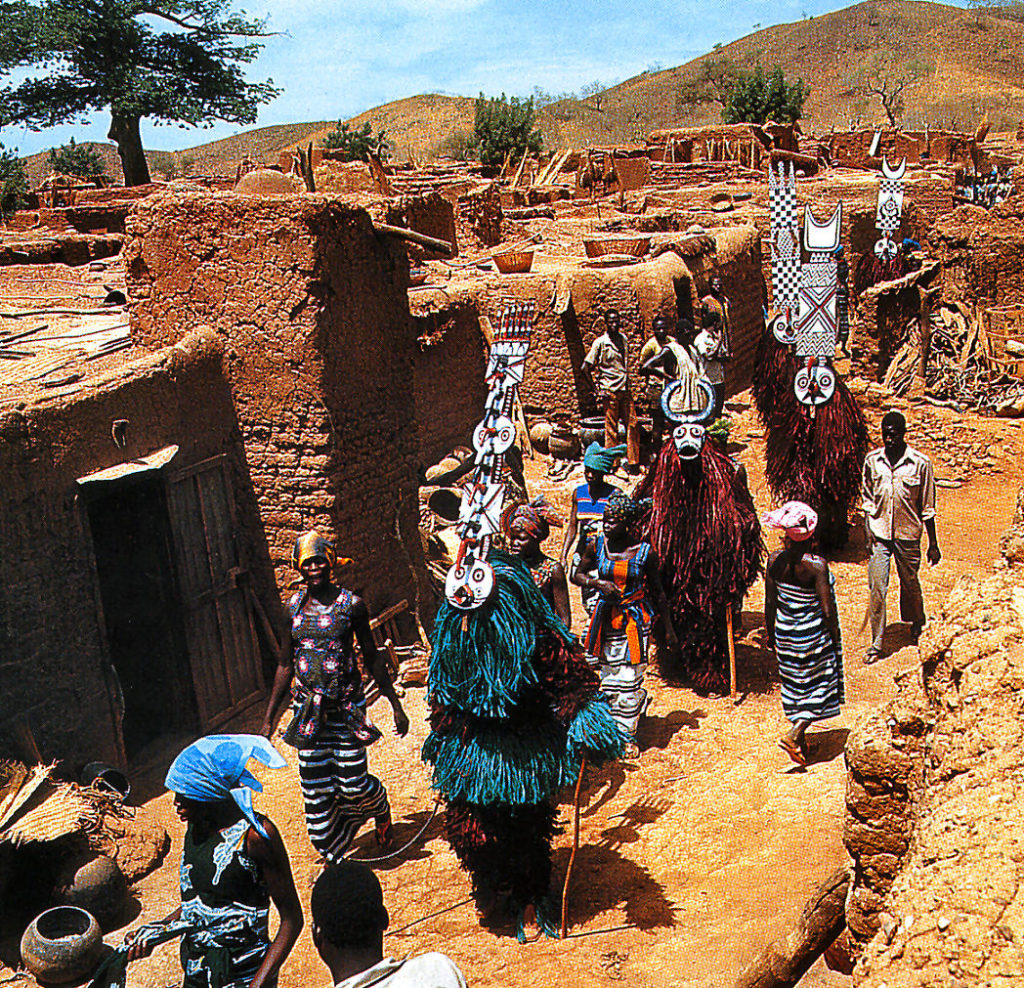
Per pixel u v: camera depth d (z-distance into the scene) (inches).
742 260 818.2
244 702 383.6
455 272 709.3
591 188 1417.3
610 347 597.0
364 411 394.6
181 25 1887.3
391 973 129.3
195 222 374.0
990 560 470.0
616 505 307.6
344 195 377.1
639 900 244.1
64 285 642.2
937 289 709.3
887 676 356.8
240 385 378.9
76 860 273.9
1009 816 109.2
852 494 463.5
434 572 430.9
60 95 1804.9
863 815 155.8
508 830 239.0
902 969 103.7
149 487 351.6
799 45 6146.7
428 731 356.2
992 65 5447.8
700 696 356.5
